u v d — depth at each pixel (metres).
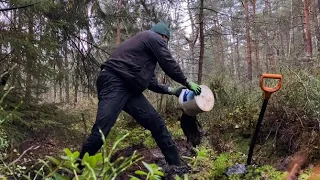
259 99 4.16
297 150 3.30
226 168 3.27
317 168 2.96
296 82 3.51
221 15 7.70
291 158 3.19
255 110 4.10
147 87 3.28
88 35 5.73
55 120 4.28
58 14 5.28
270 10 15.08
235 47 20.53
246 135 3.95
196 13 7.82
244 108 4.29
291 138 3.35
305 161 3.10
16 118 3.49
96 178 0.93
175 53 12.70
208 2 8.28
